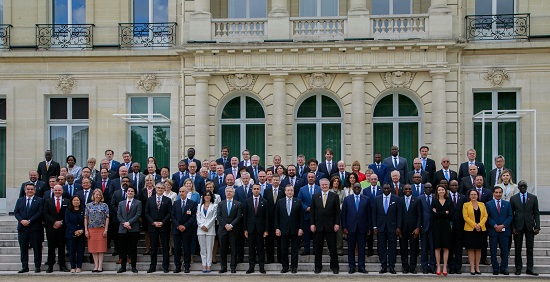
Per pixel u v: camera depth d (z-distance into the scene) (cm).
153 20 2444
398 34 2278
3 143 2488
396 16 2289
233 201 1689
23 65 2417
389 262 1658
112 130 2402
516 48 2269
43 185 1848
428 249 1675
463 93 2297
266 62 2314
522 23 2297
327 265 1717
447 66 2258
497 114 2281
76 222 1691
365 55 2283
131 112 2427
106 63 2406
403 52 2267
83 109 2445
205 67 2330
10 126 2422
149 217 1681
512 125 2334
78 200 1688
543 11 2297
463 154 2295
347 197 1680
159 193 1688
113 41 2423
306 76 2322
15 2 2448
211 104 2356
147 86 2386
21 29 2444
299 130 2384
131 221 1670
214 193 1769
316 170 1833
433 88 2267
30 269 1734
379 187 1717
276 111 2316
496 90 2317
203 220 1678
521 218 1630
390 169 1892
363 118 2291
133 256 1691
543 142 2275
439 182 1745
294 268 1667
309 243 1755
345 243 1848
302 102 2375
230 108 2397
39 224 1702
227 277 1616
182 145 2372
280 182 1783
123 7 2430
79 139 2450
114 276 1641
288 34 2312
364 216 1661
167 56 2378
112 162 1922
